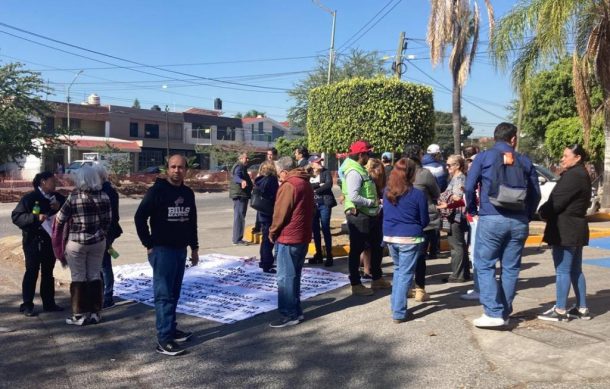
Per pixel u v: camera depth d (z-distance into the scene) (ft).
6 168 126.72
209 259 30.71
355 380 14.15
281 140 141.18
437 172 26.21
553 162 101.81
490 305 17.20
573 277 18.22
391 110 39.34
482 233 17.19
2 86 82.48
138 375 14.85
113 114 171.12
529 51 43.91
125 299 22.80
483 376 13.99
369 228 22.06
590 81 44.27
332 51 104.78
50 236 20.54
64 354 16.49
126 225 49.26
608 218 47.32
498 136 17.24
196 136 193.67
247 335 18.02
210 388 13.93
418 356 15.53
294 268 18.83
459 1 53.83
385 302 21.18
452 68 55.88
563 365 14.33
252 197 26.99
